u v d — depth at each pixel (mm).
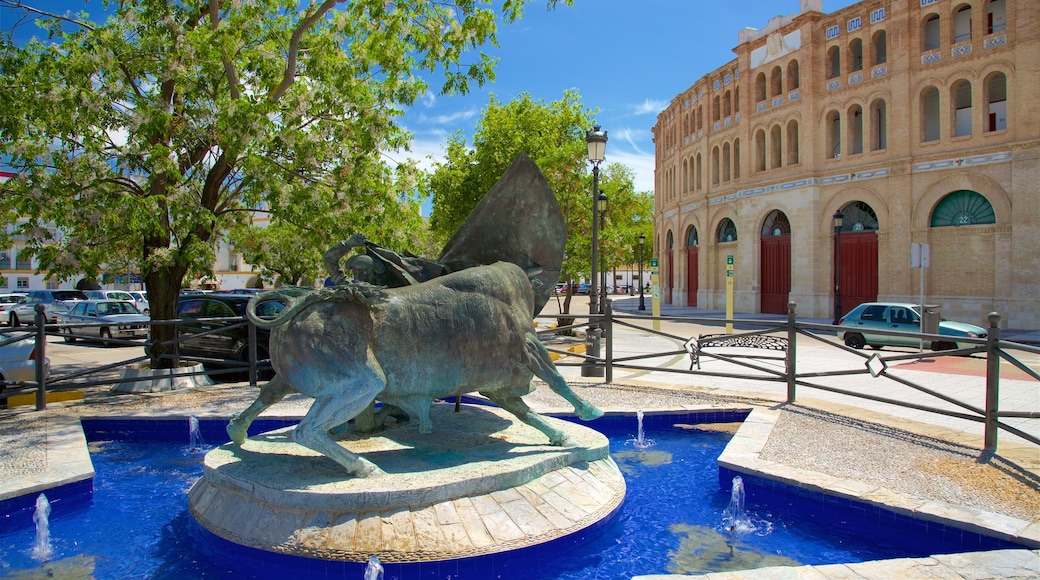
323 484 4195
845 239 28172
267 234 13039
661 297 46281
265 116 9805
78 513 5191
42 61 9789
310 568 3902
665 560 4391
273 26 11328
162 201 10055
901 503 4672
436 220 23047
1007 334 20281
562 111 21969
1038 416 5852
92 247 10555
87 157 9828
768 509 5352
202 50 9750
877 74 26672
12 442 6379
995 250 23328
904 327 17141
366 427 5426
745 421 7293
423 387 4766
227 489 4500
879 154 26609
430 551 3891
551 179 20500
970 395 9844
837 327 7891
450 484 4203
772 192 30859
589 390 9602
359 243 5238
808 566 3549
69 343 21641
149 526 4918
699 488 5863
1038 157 22109
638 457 6859
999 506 4652
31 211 9523
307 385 4355
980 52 23688
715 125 36031
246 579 4023
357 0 11047
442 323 4750
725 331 22156
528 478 4613
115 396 9172
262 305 12555
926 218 25125
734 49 33281
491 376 5004
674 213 41656
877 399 7520
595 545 4594
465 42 10977
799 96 29453
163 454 6977
